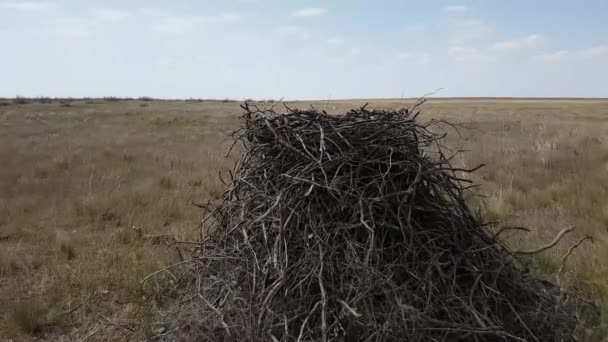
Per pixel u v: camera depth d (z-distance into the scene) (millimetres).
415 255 3941
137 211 7988
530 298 4223
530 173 10430
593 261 5180
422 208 4234
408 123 4625
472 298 3938
